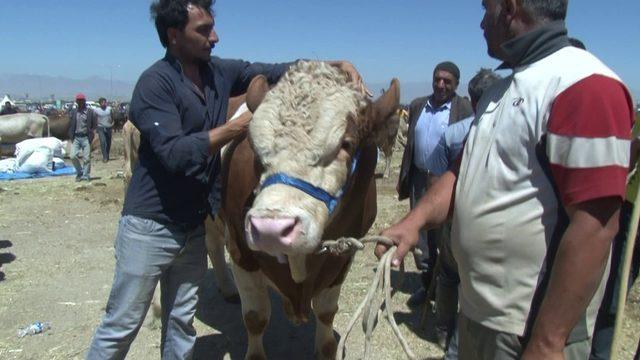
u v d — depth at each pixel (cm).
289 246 226
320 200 244
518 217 181
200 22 290
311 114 249
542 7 184
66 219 865
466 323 212
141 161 303
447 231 392
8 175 1320
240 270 359
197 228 326
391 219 823
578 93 163
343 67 323
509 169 182
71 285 571
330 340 400
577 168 161
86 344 443
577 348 188
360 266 614
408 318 486
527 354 170
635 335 431
